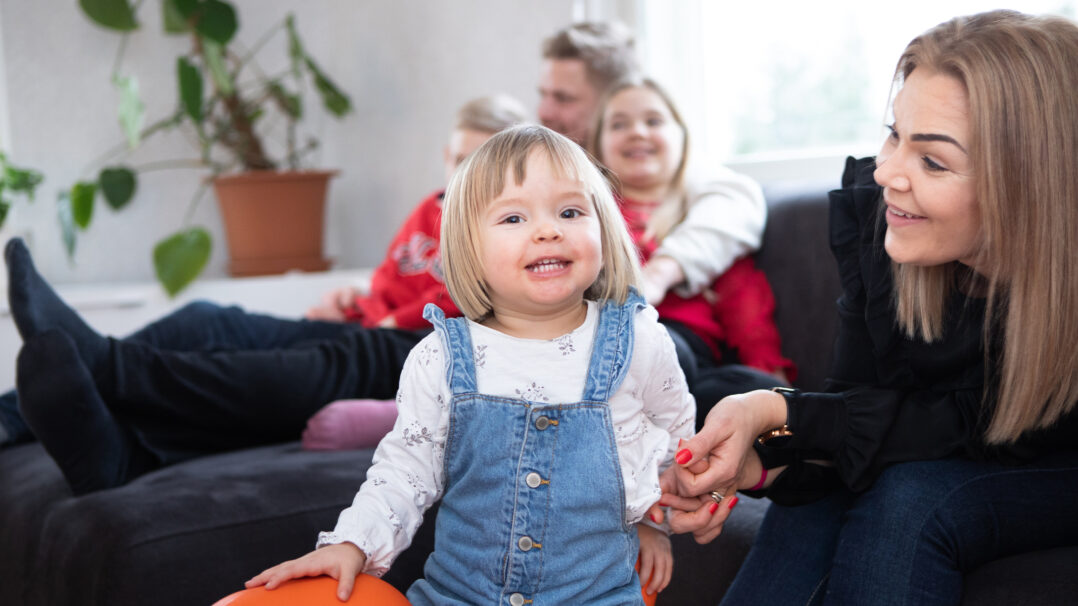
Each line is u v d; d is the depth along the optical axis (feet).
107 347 4.94
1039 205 2.84
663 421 3.36
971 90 2.85
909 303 3.27
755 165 6.83
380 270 7.36
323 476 4.49
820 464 3.46
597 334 3.17
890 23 6.28
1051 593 2.74
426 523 4.21
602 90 6.82
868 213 3.60
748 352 5.54
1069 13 5.39
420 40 9.31
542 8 7.95
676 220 5.96
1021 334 2.93
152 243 9.64
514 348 3.13
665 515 3.33
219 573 3.92
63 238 8.69
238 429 5.37
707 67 7.47
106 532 3.93
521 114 6.98
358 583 2.82
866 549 3.01
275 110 10.12
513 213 3.10
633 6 7.55
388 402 5.34
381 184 10.00
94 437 4.48
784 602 3.39
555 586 2.99
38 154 9.16
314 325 7.00
